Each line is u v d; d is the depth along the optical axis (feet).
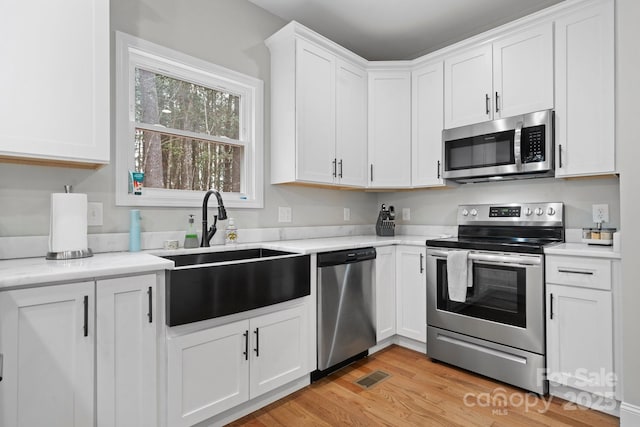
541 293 6.58
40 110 4.63
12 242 5.19
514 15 9.05
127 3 6.42
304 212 9.55
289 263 6.48
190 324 5.17
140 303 4.69
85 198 5.30
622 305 5.69
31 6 4.57
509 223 8.70
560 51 7.23
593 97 6.82
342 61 9.15
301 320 6.79
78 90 4.93
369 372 7.63
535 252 6.64
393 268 9.02
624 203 5.70
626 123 5.71
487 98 8.31
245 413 5.97
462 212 9.59
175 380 5.00
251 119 8.48
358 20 9.27
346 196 10.78
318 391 6.79
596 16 6.77
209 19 7.61
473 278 7.55
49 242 5.10
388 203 11.60
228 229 7.66
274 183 8.64
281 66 8.41
